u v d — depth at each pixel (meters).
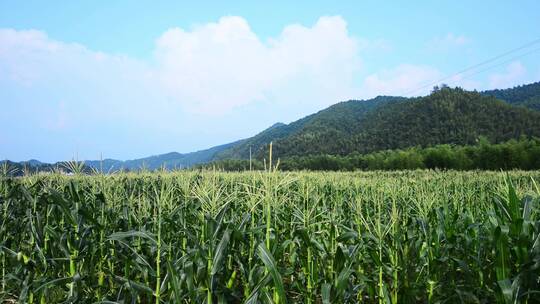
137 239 7.23
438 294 6.10
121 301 5.32
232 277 5.64
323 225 8.18
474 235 7.22
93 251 6.72
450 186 17.61
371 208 10.55
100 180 8.62
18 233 8.30
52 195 6.27
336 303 5.36
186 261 5.20
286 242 5.74
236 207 8.68
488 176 23.81
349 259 5.45
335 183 15.78
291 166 93.88
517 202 5.12
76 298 5.71
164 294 6.11
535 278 5.03
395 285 5.82
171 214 6.16
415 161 69.12
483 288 6.14
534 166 54.38
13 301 7.08
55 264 6.53
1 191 9.45
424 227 6.45
